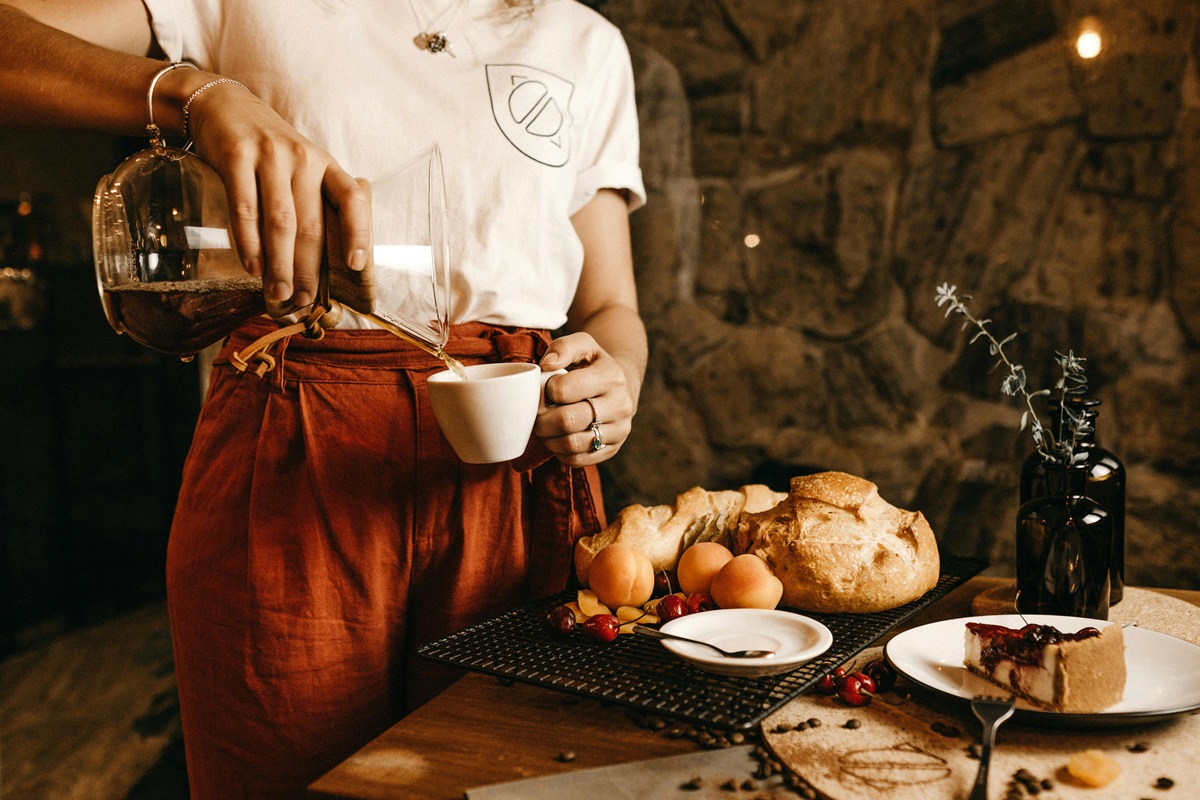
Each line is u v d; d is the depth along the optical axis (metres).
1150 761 0.67
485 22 1.07
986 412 2.25
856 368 2.36
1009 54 2.15
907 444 2.33
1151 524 2.16
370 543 0.95
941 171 2.24
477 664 0.78
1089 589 0.92
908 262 2.29
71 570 3.50
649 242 2.46
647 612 0.93
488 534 1.00
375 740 0.73
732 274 2.43
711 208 2.43
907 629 0.93
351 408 0.94
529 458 0.98
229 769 0.95
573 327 1.23
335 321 0.75
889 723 0.73
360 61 0.99
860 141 2.30
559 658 0.80
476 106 1.02
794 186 2.36
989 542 2.27
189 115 0.75
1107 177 2.11
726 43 2.36
